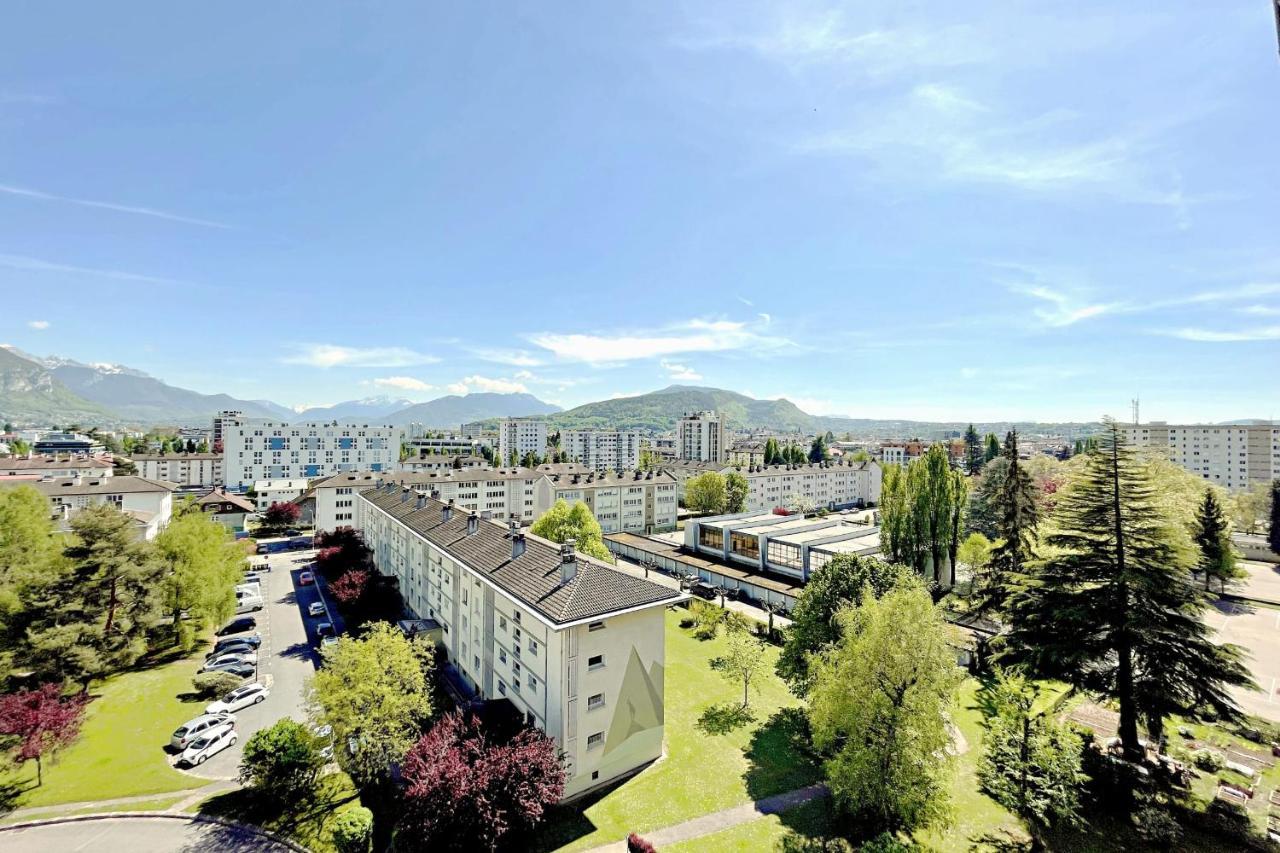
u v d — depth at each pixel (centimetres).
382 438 14200
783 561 6912
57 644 3117
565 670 2680
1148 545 2862
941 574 6016
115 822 2478
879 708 2473
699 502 10888
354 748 2667
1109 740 3231
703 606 5541
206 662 4100
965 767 3008
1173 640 2738
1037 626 3098
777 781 2895
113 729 3184
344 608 4991
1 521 4078
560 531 5578
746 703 3716
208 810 2569
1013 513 5278
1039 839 2442
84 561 3603
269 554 8031
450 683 3916
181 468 14462
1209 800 2667
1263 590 6675
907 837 2478
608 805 2683
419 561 5066
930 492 6019
